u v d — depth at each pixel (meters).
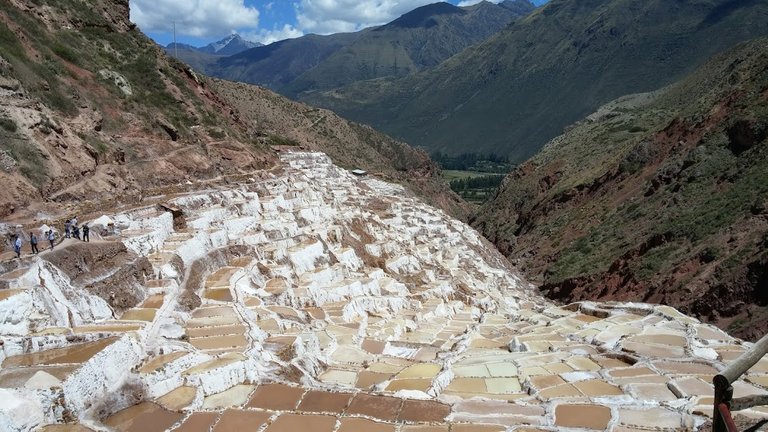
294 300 40.62
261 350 27.75
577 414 23.92
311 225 58.78
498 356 34.16
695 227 64.56
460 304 55.31
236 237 47.16
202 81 96.00
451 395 26.97
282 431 21.45
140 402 22.38
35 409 18.69
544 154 154.00
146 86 74.88
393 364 32.03
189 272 36.62
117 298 29.02
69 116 51.16
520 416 23.78
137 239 36.00
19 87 43.19
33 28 60.88
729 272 52.69
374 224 72.62
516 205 135.38
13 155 37.94
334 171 115.75
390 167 189.50
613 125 147.38
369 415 23.16
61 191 40.12
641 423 23.03
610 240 80.25
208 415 22.25
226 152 75.25
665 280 59.50
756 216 57.62
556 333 38.72
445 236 86.88
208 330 29.52
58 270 26.61
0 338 21.78
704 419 22.92
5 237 30.34
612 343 34.81
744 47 137.75
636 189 90.81
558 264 83.88
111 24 79.75
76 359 21.59
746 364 7.50
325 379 29.19
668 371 29.33
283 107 187.38
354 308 43.22
